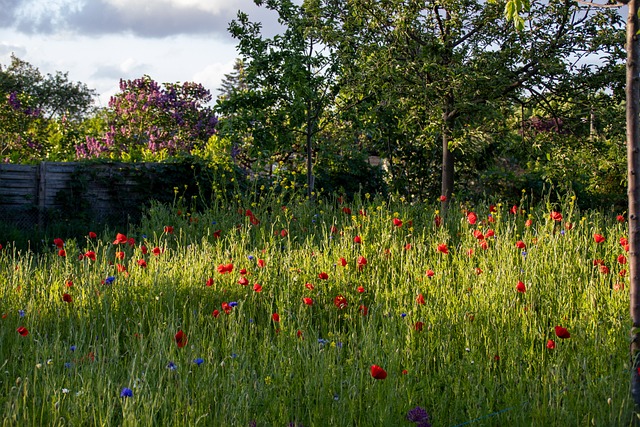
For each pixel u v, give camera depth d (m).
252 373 4.11
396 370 4.18
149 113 20.02
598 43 11.42
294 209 10.61
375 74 11.71
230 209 11.06
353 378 3.96
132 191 13.36
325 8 12.64
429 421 3.65
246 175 13.68
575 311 5.73
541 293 5.94
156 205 12.88
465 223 8.80
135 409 3.45
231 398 3.67
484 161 15.18
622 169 11.74
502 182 14.92
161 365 4.14
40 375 4.05
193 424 3.38
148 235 9.82
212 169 13.18
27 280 6.26
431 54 11.56
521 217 9.47
